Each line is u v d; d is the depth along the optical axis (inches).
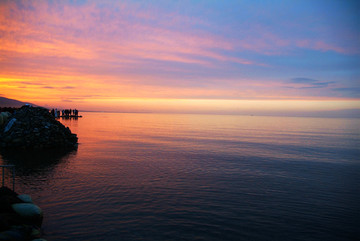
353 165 719.7
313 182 531.2
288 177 569.9
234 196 427.5
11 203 281.9
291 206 388.5
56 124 946.1
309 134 1897.1
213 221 323.9
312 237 291.4
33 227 262.7
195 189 459.5
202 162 716.0
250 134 1742.1
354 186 504.4
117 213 335.9
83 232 277.9
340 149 1063.0
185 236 280.7
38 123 877.8
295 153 932.6
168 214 340.5
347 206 393.1
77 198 387.2
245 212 358.6
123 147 960.3
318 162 761.0
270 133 1883.6
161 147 993.5
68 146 904.9
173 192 437.1
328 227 318.7
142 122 2947.8
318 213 362.9
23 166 593.3
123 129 1824.6
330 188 489.1
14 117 888.3
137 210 349.7
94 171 567.8
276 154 896.9
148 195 415.8
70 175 525.7
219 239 277.3
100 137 1259.2
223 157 805.9
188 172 589.9
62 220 306.2
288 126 3061.0
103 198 392.5
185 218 329.7
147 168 617.9
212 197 418.3
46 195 395.9
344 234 301.0
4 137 824.3
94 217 319.9
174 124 2785.4
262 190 466.6
